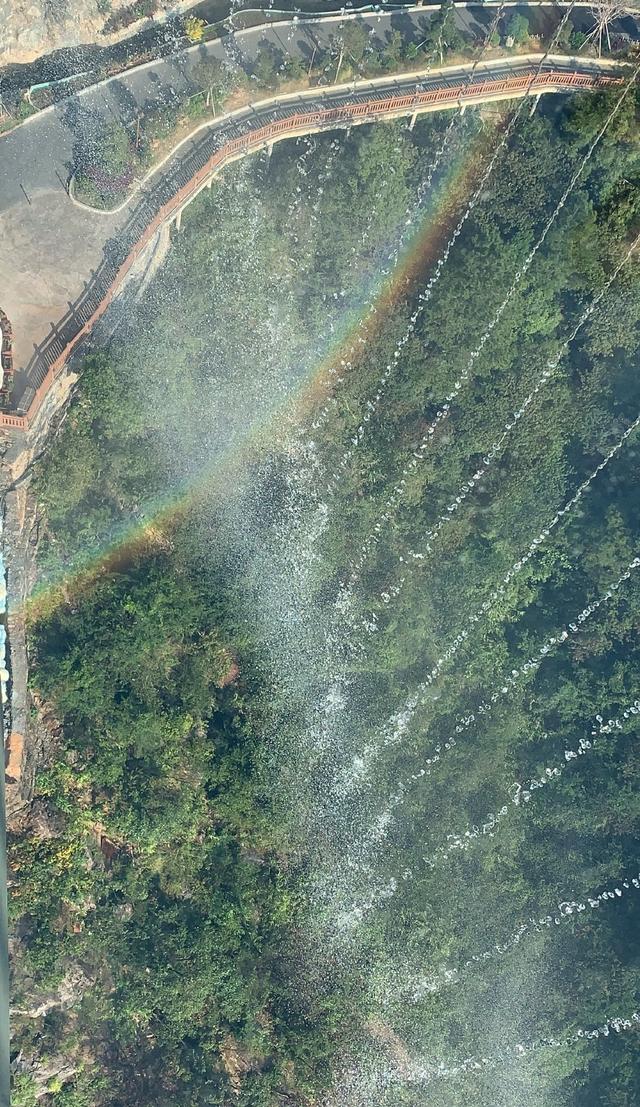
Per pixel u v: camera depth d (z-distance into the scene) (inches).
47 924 2394.2
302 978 2679.6
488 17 2842.0
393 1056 2731.3
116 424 2496.3
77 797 2458.2
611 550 2938.0
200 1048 2541.8
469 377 2928.2
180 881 2581.2
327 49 2773.1
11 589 2343.8
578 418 2997.0
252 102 2674.7
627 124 2753.4
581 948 2886.3
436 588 2974.9
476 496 2994.6
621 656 2960.1
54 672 2379.4
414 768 2910.9
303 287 2827.3
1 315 2393.0
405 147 2785.4
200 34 2709.2
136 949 2500.0
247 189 2731.3
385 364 2869.1
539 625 3011.8
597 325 2950.3
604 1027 2822.3
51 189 2504.9
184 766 2603.3
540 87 2768.2
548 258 2876.5
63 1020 2440.9
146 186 2549.2
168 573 2615.7
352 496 2908.5
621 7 2755.9
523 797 2977.4
